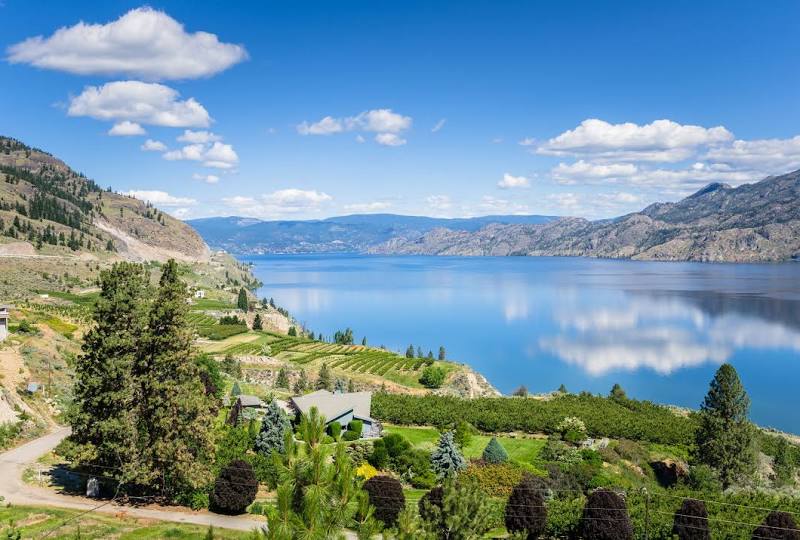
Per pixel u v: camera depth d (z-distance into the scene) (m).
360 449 61.94
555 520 43.22
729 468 64.38
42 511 41.59
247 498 44.78
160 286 49.16
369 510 20.67
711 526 42.66
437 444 67.31
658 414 94.25
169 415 45.88
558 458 67.12
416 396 96.56
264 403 83.69
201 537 39.28
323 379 112.62
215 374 90.38
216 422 60.22
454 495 27.45
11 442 58.00
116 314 46.69
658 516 43.22
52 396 71.69
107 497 46.66
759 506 47.53
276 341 165.62
